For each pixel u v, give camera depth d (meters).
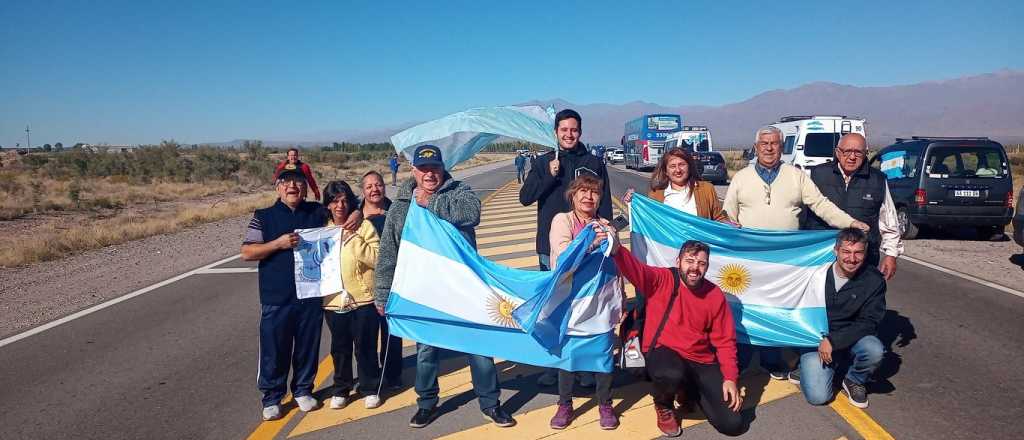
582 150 4.88
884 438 3.86
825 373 4.39
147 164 37.69
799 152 18.83
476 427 4.17
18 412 4.52
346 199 4.54
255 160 43.12
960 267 9.30
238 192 30.17
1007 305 7.03
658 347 4.02
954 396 4.49
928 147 11.80
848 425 4.06
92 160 38.00
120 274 9.90
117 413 4.48
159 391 4.91
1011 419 4.09
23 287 8.94
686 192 5.16
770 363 4.95
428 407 4.21
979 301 7.23
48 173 35.78
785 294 4.64
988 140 11.80
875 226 4.98
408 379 5.16
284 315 4.29
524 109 4.97
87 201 22.00
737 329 4.73
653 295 4.08
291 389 4.55
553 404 4.54
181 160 39.50
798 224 5.12
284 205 4.46
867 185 4.91
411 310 4.24
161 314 7.32
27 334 6.52
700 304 3.96
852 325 4.21
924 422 4.08
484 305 4.11
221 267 10.39
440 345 4.15
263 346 4.30
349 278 4.41
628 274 3.95
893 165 12.75
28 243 12.04
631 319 4.47
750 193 5.08
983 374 4.91
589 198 4.13
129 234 14.20
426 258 4.23
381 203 5.05
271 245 4.21
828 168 5.12
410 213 4.27
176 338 6.36
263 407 4.38
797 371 4.83
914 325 6.30
